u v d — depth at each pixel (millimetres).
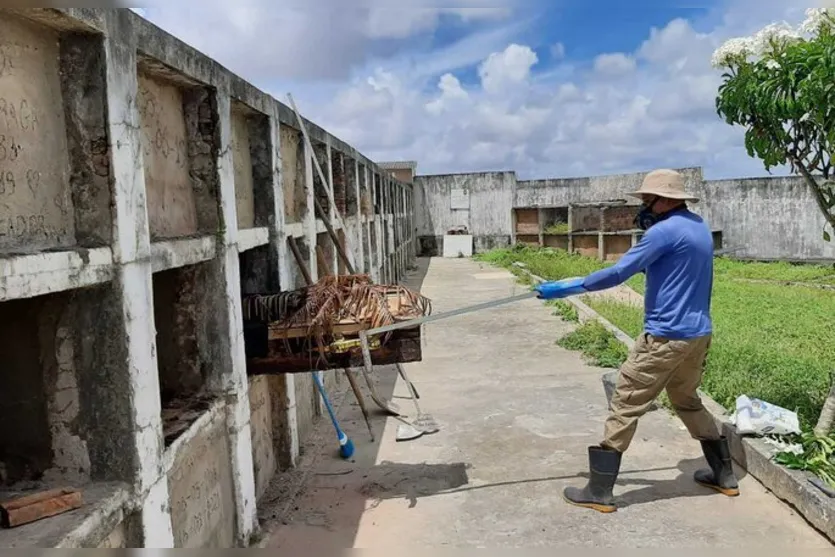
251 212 4574
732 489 4059
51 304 2373
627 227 19266
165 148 3162
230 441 3531
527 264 18750
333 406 6176
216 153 3447
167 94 3213
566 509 3986
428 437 5301
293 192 5590
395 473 4609
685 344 3781
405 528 3807
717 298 11953
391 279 14367
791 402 5137
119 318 2350
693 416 4102
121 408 2373
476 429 5457
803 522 3686
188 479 2961
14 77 2033
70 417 2398
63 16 2080
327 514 4008
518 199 24688
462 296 13562
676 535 3617
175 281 3518
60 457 2410
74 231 2330
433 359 8031
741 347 7195
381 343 3906
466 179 25031
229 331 3506
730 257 19891
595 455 3951
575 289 3988
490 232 25031
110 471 2391
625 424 3900
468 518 3914
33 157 2123
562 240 22297
